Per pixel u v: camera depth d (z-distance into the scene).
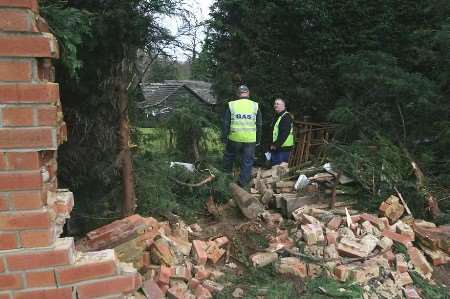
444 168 7.93
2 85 2.01
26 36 2.00
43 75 2.19
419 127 8.70
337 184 6.70
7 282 2.17
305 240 5.17
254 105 7.20
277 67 11.32
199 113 7.52
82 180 6.07
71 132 5.88
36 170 2.10
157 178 6.36
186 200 6.61
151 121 6.86
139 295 3.32
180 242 4.79
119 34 5.09
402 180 6.77
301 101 11.26
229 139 7.29
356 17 10.81
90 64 5.45
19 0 1.97
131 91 5.84
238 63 11.59
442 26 8.59
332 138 9.65
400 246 5.19
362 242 5.09
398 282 4.68
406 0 10.57
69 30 4.05
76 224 5.92
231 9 11.42
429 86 8.64
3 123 2.04
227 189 6.47
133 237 3.94
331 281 4.56
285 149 8.34
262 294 4.32
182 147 7.40
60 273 2.23
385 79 8.84
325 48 10.88
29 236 2.15
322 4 10.73
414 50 10.44
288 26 11.24
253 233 5.50
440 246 5.37
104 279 2.32
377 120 8.91
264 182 7.25
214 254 4.78
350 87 10.10
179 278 4.13
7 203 2.10
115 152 5.95
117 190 6.11
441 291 4.74
